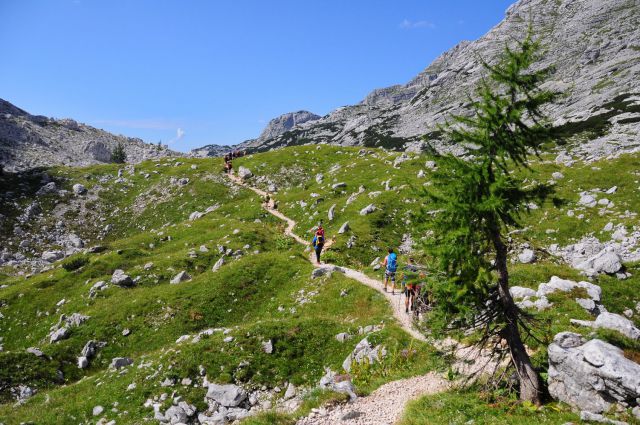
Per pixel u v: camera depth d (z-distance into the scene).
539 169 47.84
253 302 31.64
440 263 12.38
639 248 31.28
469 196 12.12
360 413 14.00
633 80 129.62
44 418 19.33
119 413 19.05
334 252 37.75
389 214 44.53
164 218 60.53
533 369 12.75
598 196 39.81
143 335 28.83
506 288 12.92
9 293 36.31
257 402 19.53
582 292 21.11
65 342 28.12
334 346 22.67
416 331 21.38
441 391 14.98
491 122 12.11
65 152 121.62
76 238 58.38
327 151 80.00
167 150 162.50
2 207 61.00
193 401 19.38
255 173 71.56
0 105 134.50
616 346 12.49
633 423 10.40
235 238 43.34
